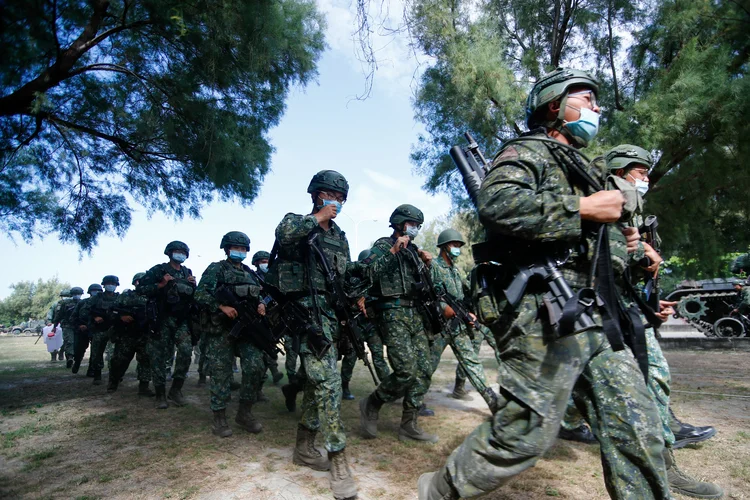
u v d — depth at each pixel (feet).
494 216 7.07
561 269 7.39
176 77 25.44
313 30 29.37
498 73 35.35
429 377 15.25
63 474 12.29
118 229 30.76
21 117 24.35
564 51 43.55
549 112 8.37
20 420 18.39
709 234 39.91
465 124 37.96
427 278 15.62
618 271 8.22
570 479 11.38
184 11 23.06
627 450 6.84
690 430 13.56
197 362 39.06
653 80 37.35
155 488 11.30
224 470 12.50
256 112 28.96
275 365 26.40
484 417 17.95
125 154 28.81
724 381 23.63
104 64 25.32
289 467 12.73
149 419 18.34
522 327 7.12
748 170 34.50
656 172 39.17
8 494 11.03
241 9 23.59
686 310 42.50
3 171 26.32
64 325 37.93
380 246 16.11
